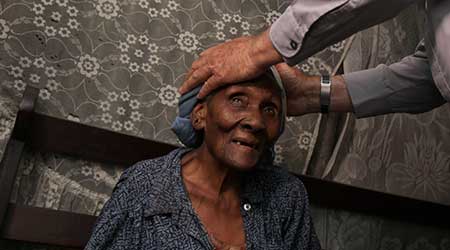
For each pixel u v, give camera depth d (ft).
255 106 2.33
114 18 3.56
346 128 4.02
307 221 2.59
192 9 3.79
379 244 4.03
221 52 2.46
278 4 4.03
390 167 4.14
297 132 3.87
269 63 2.35
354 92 3.03
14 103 3.21
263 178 2.60
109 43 3.51
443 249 4.27
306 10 2.25
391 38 4.28
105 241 2.15
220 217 2.37
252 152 2.29
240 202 2.46
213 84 2.38
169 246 2.11
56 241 3.01
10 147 2.97
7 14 3.29
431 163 4.31
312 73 3.96
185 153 2.59
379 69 3.08
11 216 2.93
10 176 2.92
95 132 3.27
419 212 4.09
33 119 3.11
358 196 3.86
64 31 3.41
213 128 2.35
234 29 3.86
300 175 3.67
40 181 3.19
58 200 3.22
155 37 3.65
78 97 3.37
